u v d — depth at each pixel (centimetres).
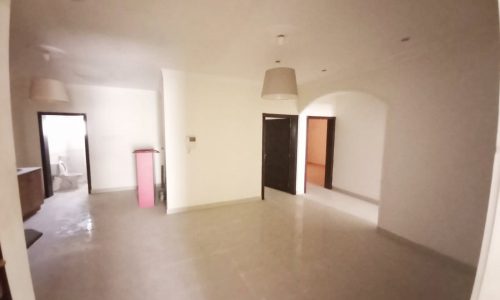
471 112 225
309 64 317
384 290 206
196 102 391
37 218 362
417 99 269
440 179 252
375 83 318
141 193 419
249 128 446
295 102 493
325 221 362
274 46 255
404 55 276
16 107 429
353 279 220
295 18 191
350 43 244
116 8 175
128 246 278
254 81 438
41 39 234
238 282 215
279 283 214
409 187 281
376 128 459
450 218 244
